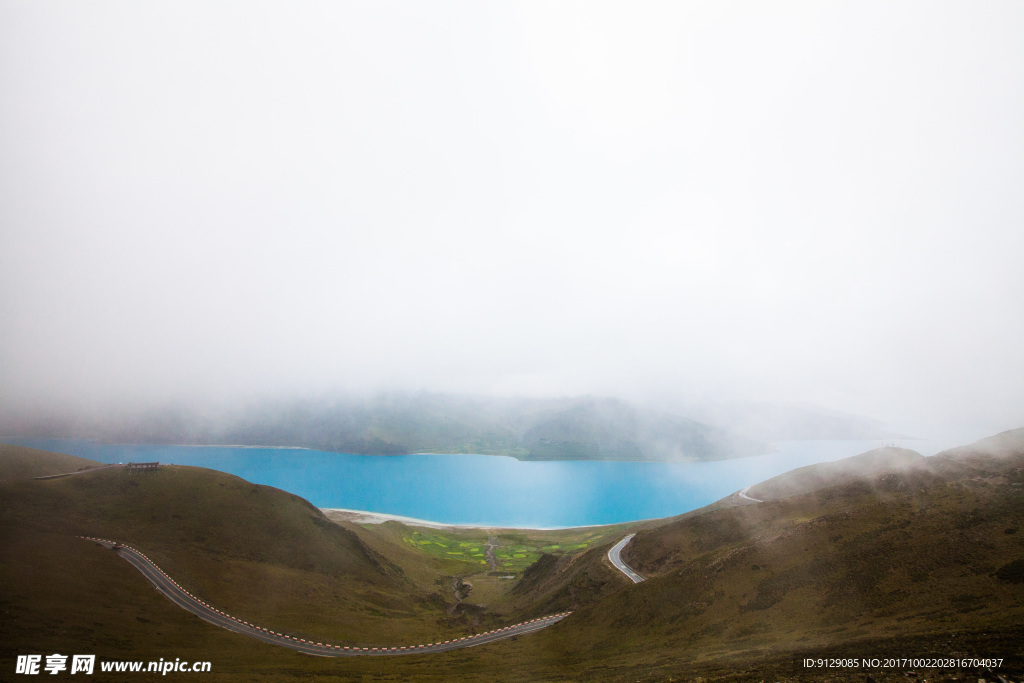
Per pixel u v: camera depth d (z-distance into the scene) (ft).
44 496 452.35
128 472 529.04
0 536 360.89
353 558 547.08
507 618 451.12
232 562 444.96
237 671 244.01
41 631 250.16
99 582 337.11
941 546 238.68
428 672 261.65
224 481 558.15
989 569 211.82
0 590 280.51
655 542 470.39
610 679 196.95
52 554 353.72
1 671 206.39
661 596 316.40
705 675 170.40
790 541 302.25
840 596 238.48
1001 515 245.04
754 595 269.64
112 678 215.10
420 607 509.35
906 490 343.46
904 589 223.30
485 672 256.73
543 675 233.96
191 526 475.72
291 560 487.61
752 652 198.80
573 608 418.31
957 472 350.02
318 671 255.50
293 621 369.30
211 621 332.19
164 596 349.61
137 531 444.55
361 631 380.78
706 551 418.51
